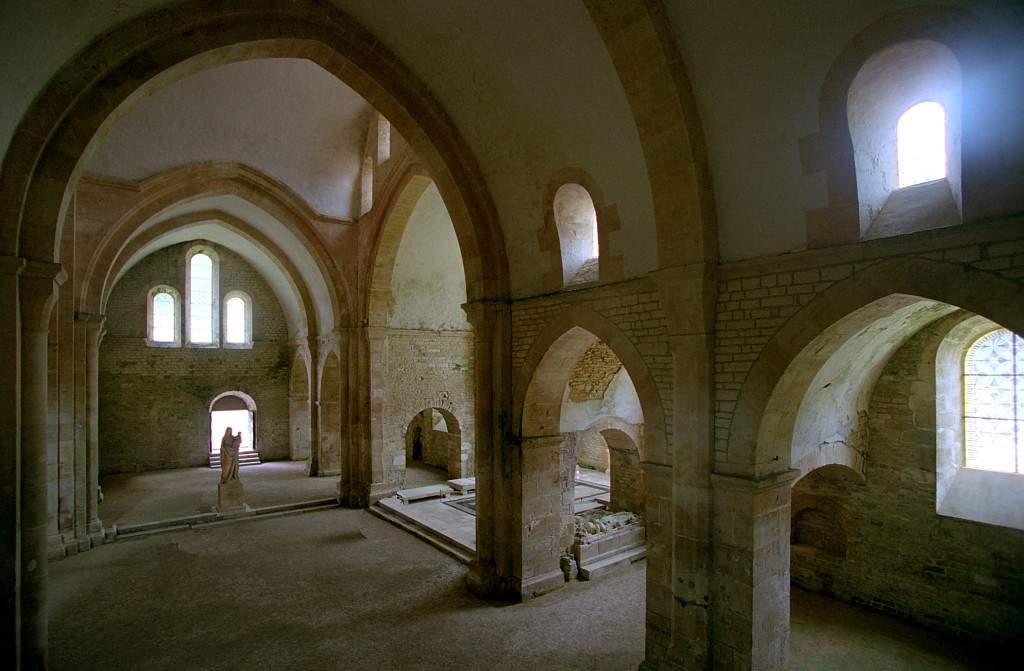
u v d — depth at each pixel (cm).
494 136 843
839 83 486
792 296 547
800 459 753
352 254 1507
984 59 410
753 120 549
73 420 1150
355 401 1516
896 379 868
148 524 1305
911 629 827
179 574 1027
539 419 928
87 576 1016
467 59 768
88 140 625
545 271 861
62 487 1141
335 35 789
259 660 732
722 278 605
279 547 1177
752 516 578
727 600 599
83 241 1180
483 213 923
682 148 586
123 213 1222
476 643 772
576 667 713
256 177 1359
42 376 614
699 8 528
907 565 855
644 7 543
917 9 432
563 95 703
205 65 722
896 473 869
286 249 1752
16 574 578
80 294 1182
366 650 756
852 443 861
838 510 949
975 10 407
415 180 1248
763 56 520
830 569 943
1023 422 810
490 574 932
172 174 1258
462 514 1345
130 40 633
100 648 761
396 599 915
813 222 529
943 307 723
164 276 2050
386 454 1520
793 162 533
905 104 529
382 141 1388
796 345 542
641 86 584
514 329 924
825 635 810
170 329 2072
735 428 595
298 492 1633
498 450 933
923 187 511
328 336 1773
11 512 573
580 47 639
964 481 850
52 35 523
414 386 1575
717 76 554
